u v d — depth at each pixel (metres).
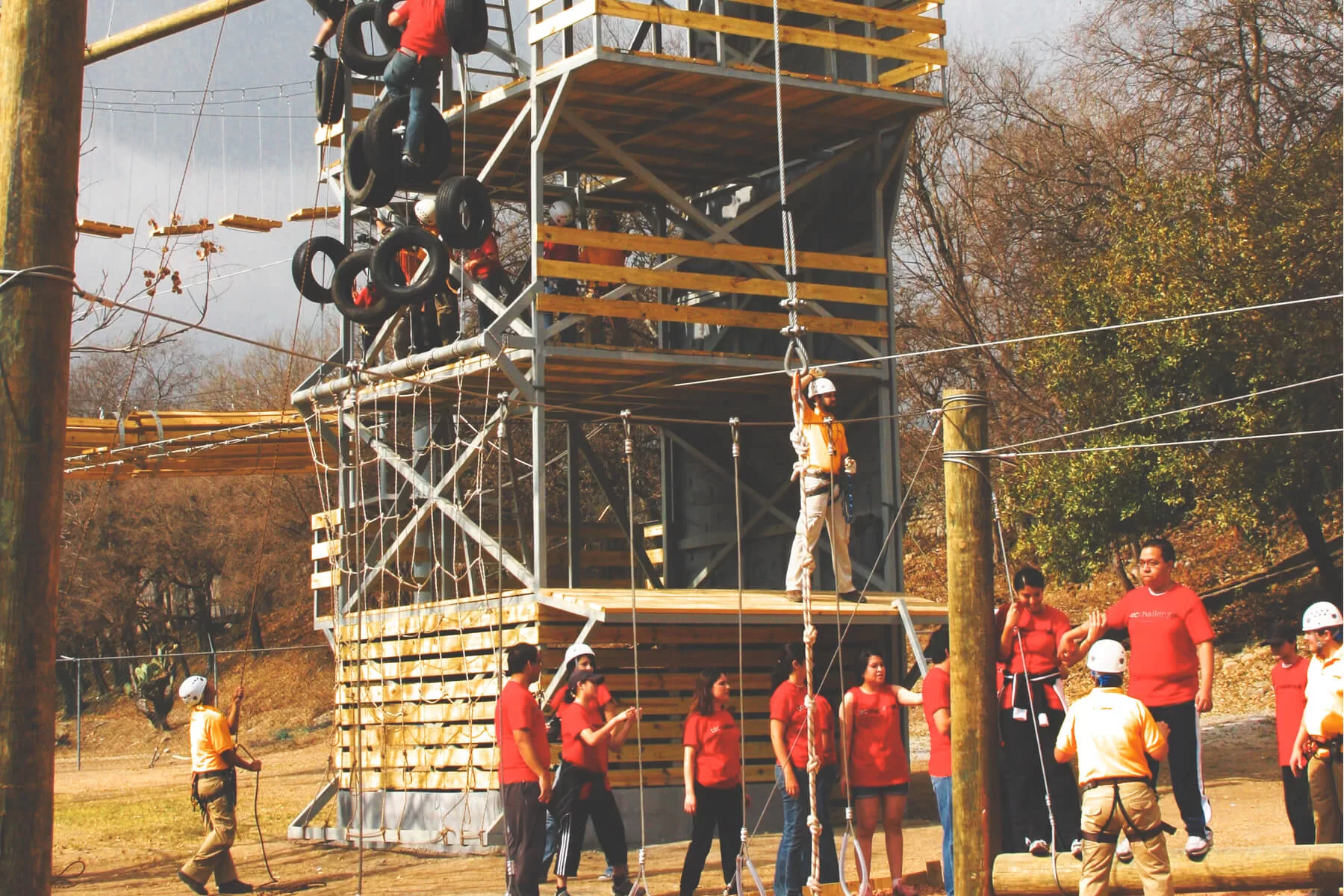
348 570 25.59
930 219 51.53
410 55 21.62
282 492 66.50
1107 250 41.72
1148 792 12.12
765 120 25.33
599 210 30.17
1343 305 30.06
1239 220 31.05
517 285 26.44
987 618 13.79
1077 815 14.31
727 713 15.73
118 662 71.38
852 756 15.36
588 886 18.45
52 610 8.88
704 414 29.42
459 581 28.08
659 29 23.81
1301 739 14.71
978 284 52.28
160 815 30.34
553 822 16.73
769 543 28.62
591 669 17.14
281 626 70.56
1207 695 12.93
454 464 24.34
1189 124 43.94
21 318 8.95
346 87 23.41
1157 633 13.31
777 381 25.88
